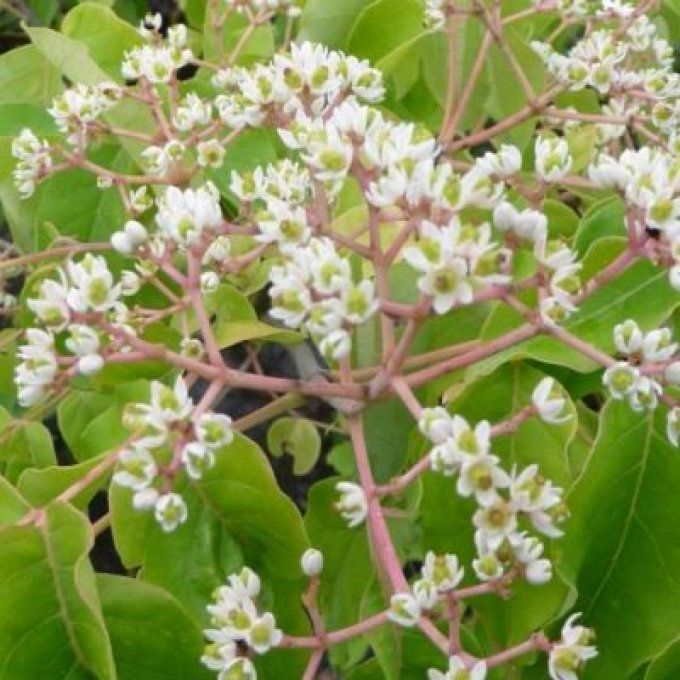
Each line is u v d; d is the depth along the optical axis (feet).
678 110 1.24
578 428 1.10
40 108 1.29
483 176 0.95
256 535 1.04
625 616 1.02
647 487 1.02
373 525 0.97
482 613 1.04
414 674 1.02
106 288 0.98
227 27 1.38
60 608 0.98
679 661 1.02
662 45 1.36
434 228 0.92
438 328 1.13
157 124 1.23
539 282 0.96
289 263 0.96
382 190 0.96
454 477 1.05
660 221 0.96
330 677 1.37
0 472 1.24
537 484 0.93
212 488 1.02
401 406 1.12
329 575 1.12
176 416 0.95
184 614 0.99
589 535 1.01
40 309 0.98
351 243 0.99
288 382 1.00
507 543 0.94
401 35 1.31
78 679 0.98
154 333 1.12
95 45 1.32
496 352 1.00
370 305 0.94
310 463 1.25
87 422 1.23
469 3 1.28
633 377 0.95
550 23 1.47
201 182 1.22
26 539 0.97
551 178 1.04
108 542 1.69
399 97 1.34
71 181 1.29
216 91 1.29
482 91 1.35
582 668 0.96
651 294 1.04
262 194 1.05
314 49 1.18
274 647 0.97
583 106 1.38
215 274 1.08
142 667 0.99
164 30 1.91
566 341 0.97
